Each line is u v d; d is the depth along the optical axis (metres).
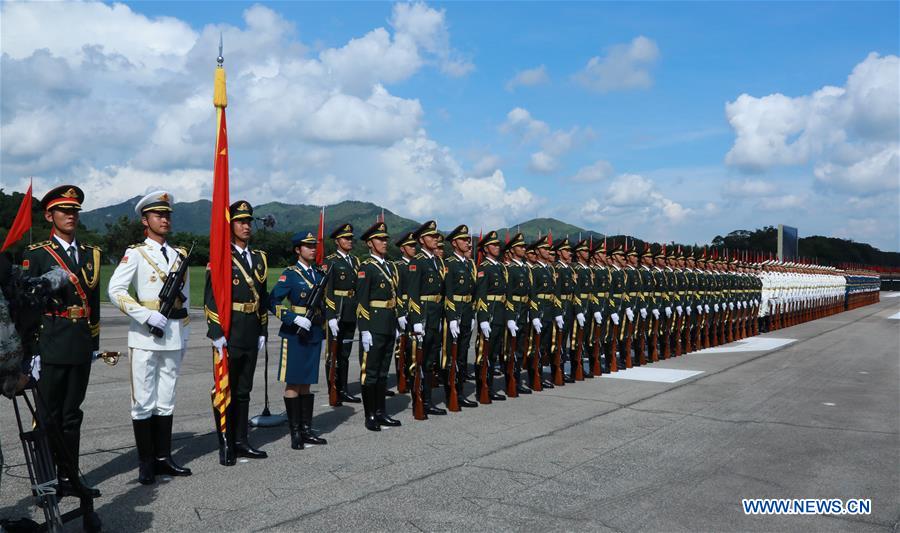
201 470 5.55
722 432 7.02
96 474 5.43
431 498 4.90
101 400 8.22
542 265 10.17
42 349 4.70
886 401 8.77
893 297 49.25
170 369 5.40
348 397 8.80
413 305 7.54
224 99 5.88
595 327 10.85
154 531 4.25
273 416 7.48
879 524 4.56
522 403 8.61
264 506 4.70
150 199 5.38
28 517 4.47
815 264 28.16
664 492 5.12
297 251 6.57
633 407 8.31
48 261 4.75
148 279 5.32
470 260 8.75
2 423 6.98
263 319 6.12
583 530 4.35
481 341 8.59
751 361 12.71
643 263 12.84
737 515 4.68
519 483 5.27
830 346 15.34
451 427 7.21
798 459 6.07
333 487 5.13
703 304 14.66
